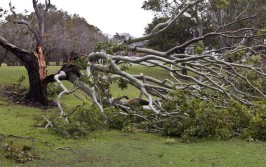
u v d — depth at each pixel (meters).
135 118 10.81
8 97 14.82
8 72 20.98
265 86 12.48
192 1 13.23
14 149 7.14
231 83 11.61
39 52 14.21
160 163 6.96
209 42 32.31
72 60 13.70
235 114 9.79
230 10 31.52
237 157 7.51
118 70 12.01
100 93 11.81
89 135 9.41
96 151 7.81
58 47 29.75
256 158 7.46
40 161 6.94
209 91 11.97
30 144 8.18
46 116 11.88
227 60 13.84
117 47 12.47
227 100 11.64
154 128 10.41
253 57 12.01
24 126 10.25
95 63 13.16
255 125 9.48
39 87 14.10
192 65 12.01
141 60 12.28
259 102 10.50
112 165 6.78
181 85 12.40
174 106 10.16
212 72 11.81
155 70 34.19
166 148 8.23
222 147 8.44
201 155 7.62
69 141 8.72
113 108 10.91
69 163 6.86
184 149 8.16
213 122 9.38
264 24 28.47
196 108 9.44
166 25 12.80
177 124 9.66
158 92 12.09
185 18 33.56
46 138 8.89
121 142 8.78
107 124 10.49
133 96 18.97
